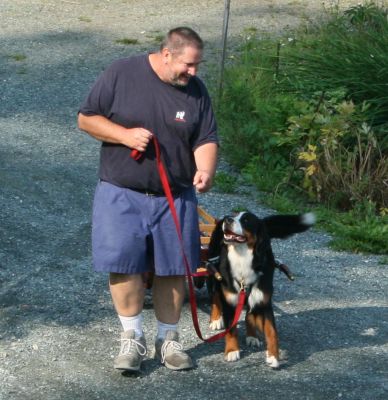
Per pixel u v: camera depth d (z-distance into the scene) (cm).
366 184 1537
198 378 876
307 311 1065
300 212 1491
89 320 1002
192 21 2527
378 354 949
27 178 1496
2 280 1103
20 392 839
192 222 861
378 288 1168
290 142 1634
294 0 2725
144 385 858
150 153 830
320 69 1842
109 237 839
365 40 1898
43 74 2120
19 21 2506
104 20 2538
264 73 1950
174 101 830
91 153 1659
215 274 910
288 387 864
